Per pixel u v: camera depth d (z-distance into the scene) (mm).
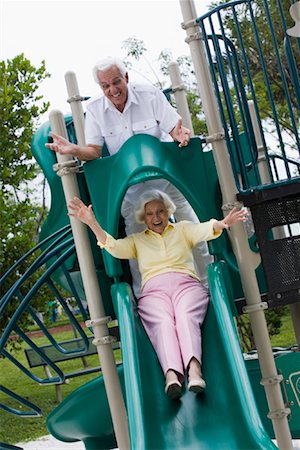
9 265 13750
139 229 6504
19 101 14570
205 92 6395
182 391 5652
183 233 6137
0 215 13820
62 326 22609
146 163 6012
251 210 6359
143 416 5293
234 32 14469
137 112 6453
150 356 5816
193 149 6223
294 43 14078
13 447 8188
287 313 14117
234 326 5637
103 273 6562
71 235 8352
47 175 7863
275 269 6324
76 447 11602
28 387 16547
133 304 6113
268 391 6336
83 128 7219
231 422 5336
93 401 7824
